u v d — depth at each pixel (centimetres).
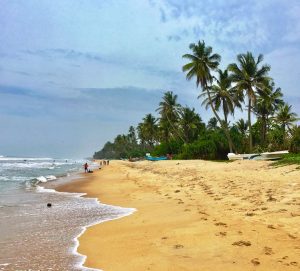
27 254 830
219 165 3469
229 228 942
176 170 3550
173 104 8012
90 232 1062
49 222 1245
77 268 721
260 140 6706
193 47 5303
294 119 6488
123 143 18112
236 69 5025
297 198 1218
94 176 4219
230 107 5462
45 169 7269
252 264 667
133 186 2569
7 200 1962
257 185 1714
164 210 1356
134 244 880
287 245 755
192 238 882
